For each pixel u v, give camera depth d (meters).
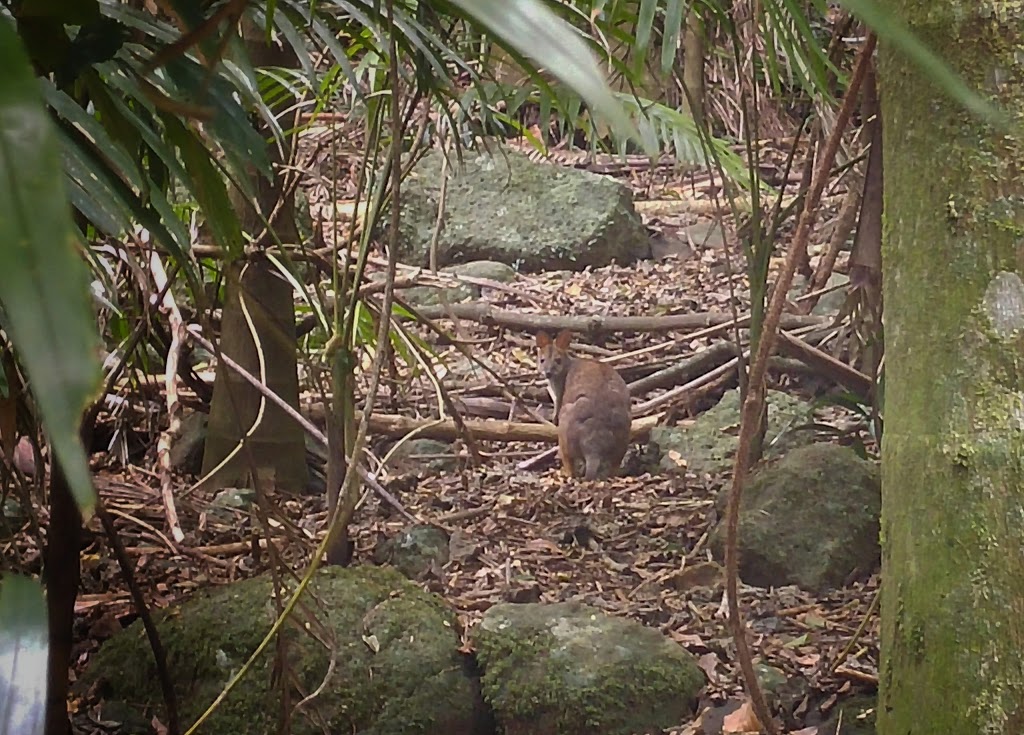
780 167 13.62
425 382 9.81
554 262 14.52
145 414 8.31
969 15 2.88
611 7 4.46
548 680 4.93
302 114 8.04
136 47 2.85
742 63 6.61
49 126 0.88
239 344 7.29
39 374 0.80
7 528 4.10
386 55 4.58
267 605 5.10
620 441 8.20
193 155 2.61
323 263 7.22
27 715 1.35
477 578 6.30
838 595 6.08
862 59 3.11
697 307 12.34
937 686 3.04
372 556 6.55
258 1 3.16
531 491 7.84
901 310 3.17
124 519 6.88
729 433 8.55
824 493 6.45
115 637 5.28
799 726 4.80
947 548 3.02
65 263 0.82
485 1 1.00
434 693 4.89
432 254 8.05
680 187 16.92
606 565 6.50
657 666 4.99
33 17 1.87
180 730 4.82
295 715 4.73
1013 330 2.93
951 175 2.97
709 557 6.53
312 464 8.02
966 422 2.99
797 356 7.99
